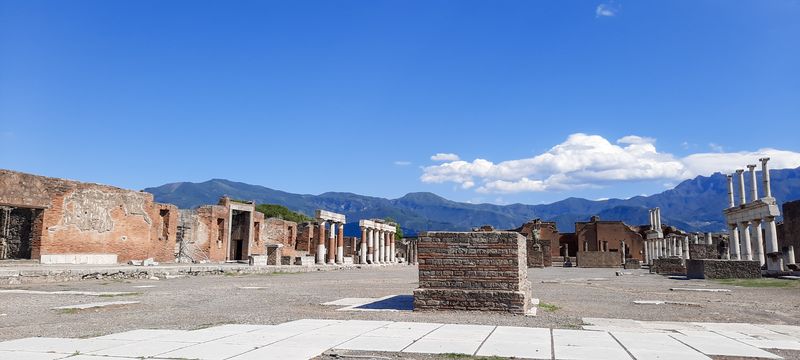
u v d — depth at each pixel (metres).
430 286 17.11
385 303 19.72
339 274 47.66
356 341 10.88
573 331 12.39
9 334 11.88
